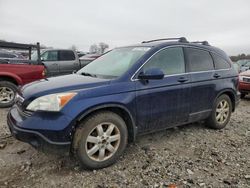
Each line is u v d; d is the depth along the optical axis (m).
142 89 3.72
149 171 3.42
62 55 9.98
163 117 4.05
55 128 3.04
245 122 5.90
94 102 3.26
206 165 3.61
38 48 7.45
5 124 5.25
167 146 4.25
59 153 3.14
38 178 3.21
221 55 5.19
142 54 3.97
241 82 9.12
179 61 4.34
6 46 7.08
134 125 3.72
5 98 6.81
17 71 6.79
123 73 3.67
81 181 3.16
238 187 3.08
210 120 5.04
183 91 4.25
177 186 3.08
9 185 3.04
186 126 5.32
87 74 4.14
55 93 3.18
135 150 4.06
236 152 4.09
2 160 3.65
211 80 4.75
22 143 4.24
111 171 3.41
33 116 3.14
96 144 3.37
